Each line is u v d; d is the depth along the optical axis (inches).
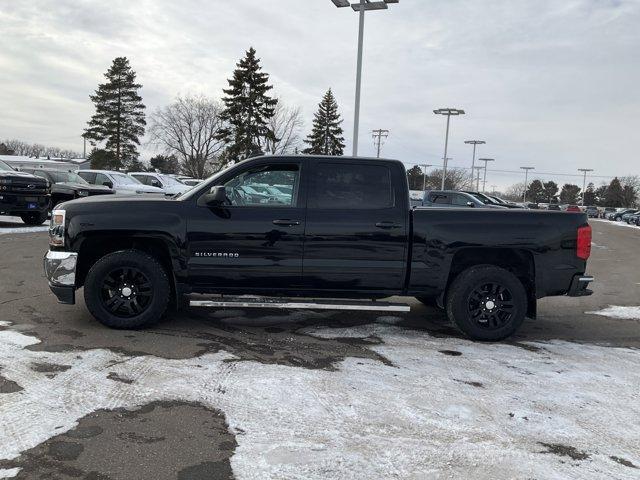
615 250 724.0
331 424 137.5
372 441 129.3
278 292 214.7
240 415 140.8
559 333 243.9
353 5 852.6
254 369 175.2
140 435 128.1
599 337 239.0
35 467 112.7
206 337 209.9
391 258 212.5
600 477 117.0
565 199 5659.5
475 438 133.2
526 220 216.1
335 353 197.0
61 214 209.0
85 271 222.5
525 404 155.9
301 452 122.6
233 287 212.5
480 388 167.0
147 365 174.4
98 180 835.4
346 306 209.2
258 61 2075.5
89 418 135.7
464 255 222.2
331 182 213.9
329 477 112.8
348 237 210.2
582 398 162.1
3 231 560.7
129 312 213.8
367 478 113.0
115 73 2596.0
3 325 215.0
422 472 116.3
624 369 191.8
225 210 209.9
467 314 216.8
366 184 214.7
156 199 216.2
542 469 119.5
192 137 2669.8
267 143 2209.6
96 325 219.3
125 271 211.3
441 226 213.0
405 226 212.4
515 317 217.2
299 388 160.2
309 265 210.2
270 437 129.4
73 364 172.7
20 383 155.8
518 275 229.5
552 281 217.5
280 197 213.2
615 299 338.6
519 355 204.1
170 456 119.2
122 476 110.7
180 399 149.2
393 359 192.4
